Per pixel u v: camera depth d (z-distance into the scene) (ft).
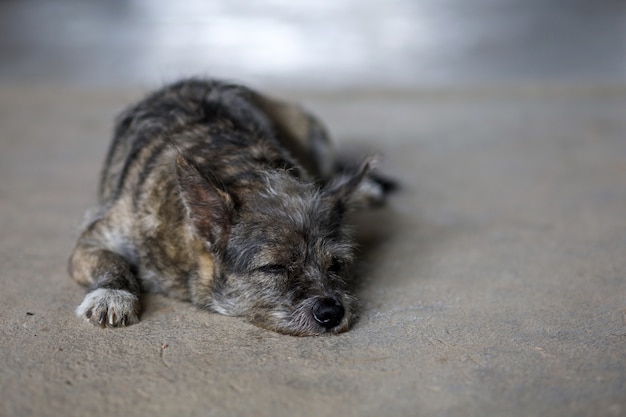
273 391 3.33
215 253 3.75
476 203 4.93
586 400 3.28
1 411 3.22
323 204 3.83
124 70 8.47
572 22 12.26
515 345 3.57
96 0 14.76
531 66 8.96
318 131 5.04
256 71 8.61
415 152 5.79
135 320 3.72
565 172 5.39
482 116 6.94
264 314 3.69
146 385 3.34
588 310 3.80
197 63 8.91
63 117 6.63
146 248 3.92
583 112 7.04
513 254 4.29
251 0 15.31
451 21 12.73
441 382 3.37
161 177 3.92
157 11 13.53
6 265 4.11
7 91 7.47
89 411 3.23
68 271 4.03
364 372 3.42
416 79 8.38
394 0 15.53
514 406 3.26
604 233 4.50
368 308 3.82
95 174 5.24
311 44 10.49
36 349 3.52
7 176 5.19
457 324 3.71
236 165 3.91
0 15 12.79
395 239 4.47
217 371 3.42
